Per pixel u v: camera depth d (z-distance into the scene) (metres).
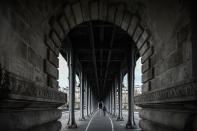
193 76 6.00
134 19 11.60
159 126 9.08
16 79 5.64
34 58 7.87
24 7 6.86
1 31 5.28
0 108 5.34
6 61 5.49
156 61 9.91
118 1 11.30
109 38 25.39
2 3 5.36
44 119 8.61
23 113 6.61
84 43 25.62
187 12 6.39
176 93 6.75
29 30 7.37
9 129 5.48
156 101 8.84
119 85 40.03
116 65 40.47
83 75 40.78
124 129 24.45
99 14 12.61
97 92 97.19
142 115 12.21
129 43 25.53
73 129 24.61
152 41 10.41
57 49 11.26
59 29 10.95
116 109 49.41
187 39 6.45
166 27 8.38
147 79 11.33
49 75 9.79
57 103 10.55
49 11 9.31
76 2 10.96
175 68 7.50
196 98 5.38
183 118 6.56
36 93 7.23
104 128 25.56
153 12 9.45
